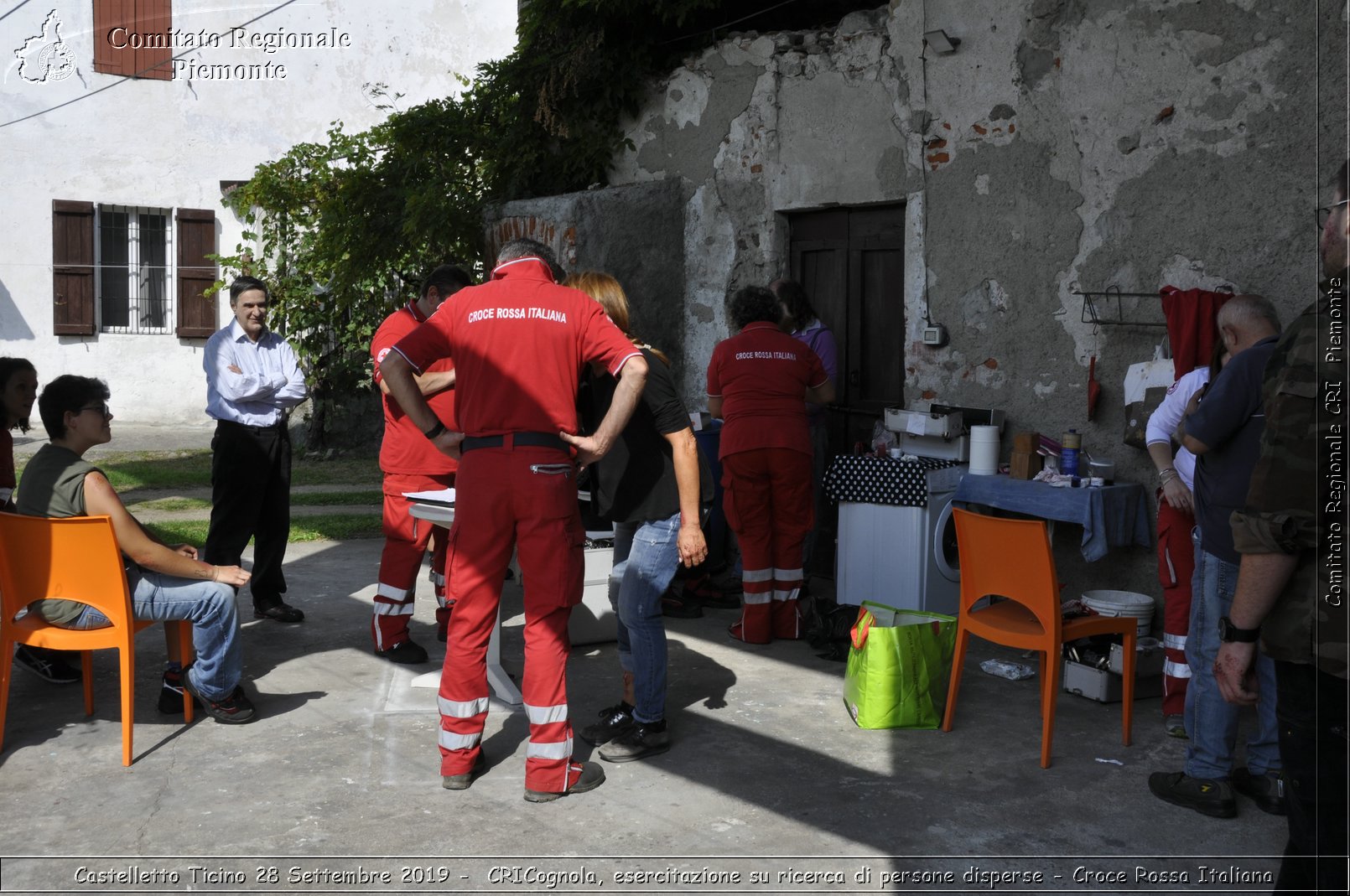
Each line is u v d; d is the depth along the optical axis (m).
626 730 4.30
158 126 15.47
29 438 14.82
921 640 4.55
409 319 5.34
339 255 9.84
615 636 5.90
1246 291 5.25
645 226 7.75
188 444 13.97
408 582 5.36
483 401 3.75
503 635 5.95
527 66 8.51
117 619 4.05
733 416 5.83
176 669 4.59
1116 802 3.80
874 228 7.00
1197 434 3.56
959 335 6.45
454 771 3.89
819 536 7.34
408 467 5.27
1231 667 2.59
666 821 3.64
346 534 8.73
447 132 9.03
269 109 15.91
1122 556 5.75
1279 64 5.11
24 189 14.87
